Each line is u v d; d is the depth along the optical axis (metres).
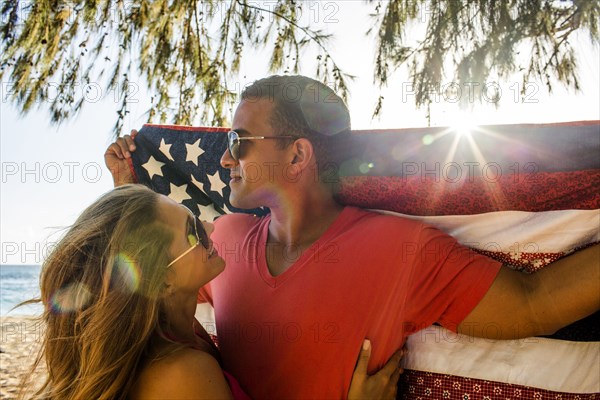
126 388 1.55
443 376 1.94
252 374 1.88
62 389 1.62
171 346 1.59
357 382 1.76
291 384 1.80
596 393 1.83
